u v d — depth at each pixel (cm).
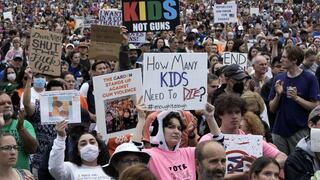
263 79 1445
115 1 6284
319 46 2342
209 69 1722
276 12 5284
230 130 902
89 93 1316
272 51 2088
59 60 1433
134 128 1028
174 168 839
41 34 1425
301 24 4456
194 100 954
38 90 1266
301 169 877
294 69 1205
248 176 823
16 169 883
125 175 612
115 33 1622
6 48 2508
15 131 1038
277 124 1209
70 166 923
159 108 955
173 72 954
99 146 941
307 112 1190
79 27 3412
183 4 5675
